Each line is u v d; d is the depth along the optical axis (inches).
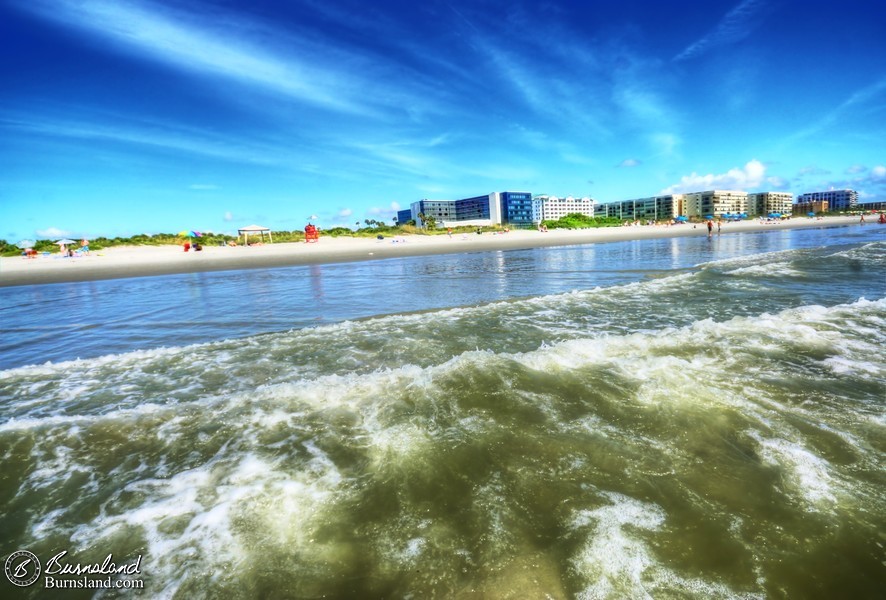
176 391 194.1
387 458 124.3
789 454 121.9
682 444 128.6
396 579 83.0
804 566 83.0
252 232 2310.5
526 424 141.6
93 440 140.9
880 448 124.6
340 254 1504.7
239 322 357.7
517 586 80.0
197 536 96.2
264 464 123.3
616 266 713.6
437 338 269.6
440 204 6112.2
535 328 291.1
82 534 98.3
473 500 104.5
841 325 260.5
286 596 80.2
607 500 103.3
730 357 205.5
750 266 604.4
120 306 474.0
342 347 253.9
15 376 216.7
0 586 84.4
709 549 87.3
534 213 6092.5
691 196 6102.4
